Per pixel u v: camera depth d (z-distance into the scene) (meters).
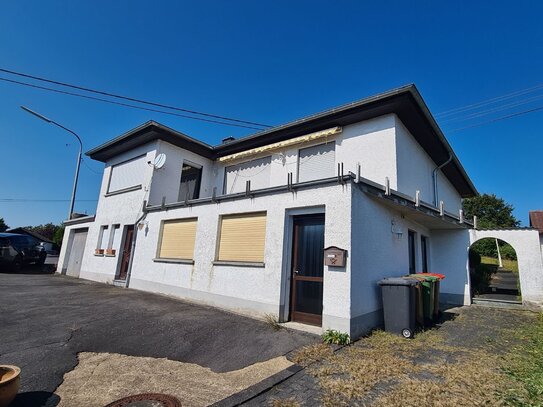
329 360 4.59
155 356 4.71
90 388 3.64
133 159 13.20
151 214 11.02
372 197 6.82
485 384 3.79
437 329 6.89
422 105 8.69
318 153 10.20
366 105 8.84
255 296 7.04
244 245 7.71
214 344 5.22
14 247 15.55
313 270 6.53
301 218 6.95
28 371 3.97
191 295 8.60
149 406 3.26
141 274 10.64
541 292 10.02
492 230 11.06
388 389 3.66
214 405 3.27
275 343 5.29
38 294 9.05
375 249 6.80
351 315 5.55
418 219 9.55
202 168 13.64
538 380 3.86
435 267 11.88
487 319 8.22
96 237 13.80
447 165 13.27
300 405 3.30
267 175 11.56
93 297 8.87
